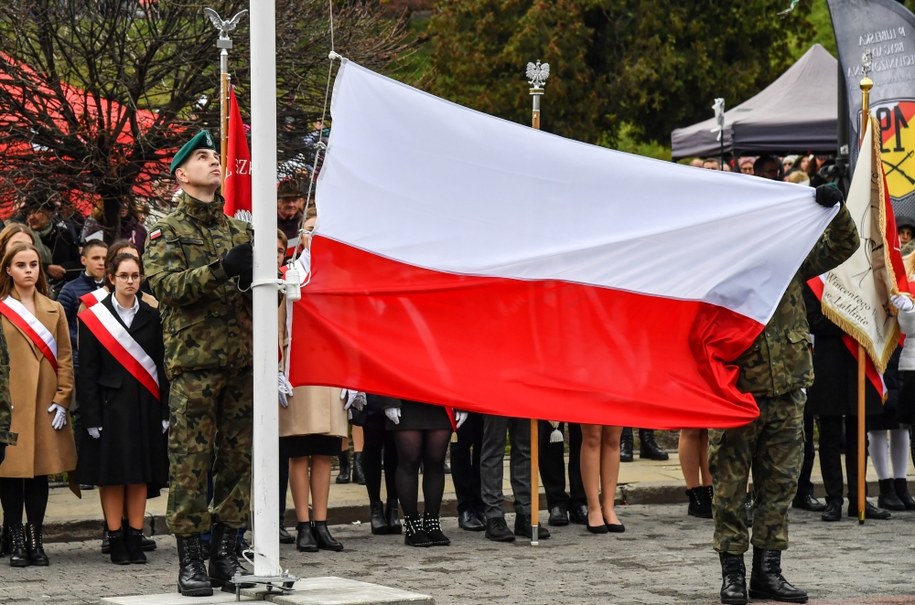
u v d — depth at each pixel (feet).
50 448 41.27
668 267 33.78
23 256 41.88
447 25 119.85
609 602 34.55
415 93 32.81
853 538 44.80
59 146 68.74
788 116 83.41
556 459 48.21
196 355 31.04
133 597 30.96
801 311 34.71
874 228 47.55
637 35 122.42
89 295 41.70
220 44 48.08
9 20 68.44
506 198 33.04
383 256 31.55
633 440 63.10
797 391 34.30
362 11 75.10
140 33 70.23
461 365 31.73
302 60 71.92
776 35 126.82
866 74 48.67
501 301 32.35
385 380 31.04
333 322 30.99
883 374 49.93
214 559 32.42
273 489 30.37
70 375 42.16
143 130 68.64
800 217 34.71
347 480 55.31
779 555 34.63
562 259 32.96
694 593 35.70
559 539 45.24
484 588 36.68
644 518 49.75
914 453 51.52
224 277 30.07
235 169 43.86
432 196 32.40
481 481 45.91
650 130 126.52
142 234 65.51
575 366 32.68
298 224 54.54
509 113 119.65
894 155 53.67
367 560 41.37
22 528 41.14
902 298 46.96
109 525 41.27
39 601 35.32
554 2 118.83
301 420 42.34
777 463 34.19
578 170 33.94
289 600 29.55
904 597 34.40
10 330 41.32
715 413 33.24
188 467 31.17
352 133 32.01
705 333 33.58
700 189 34.63
